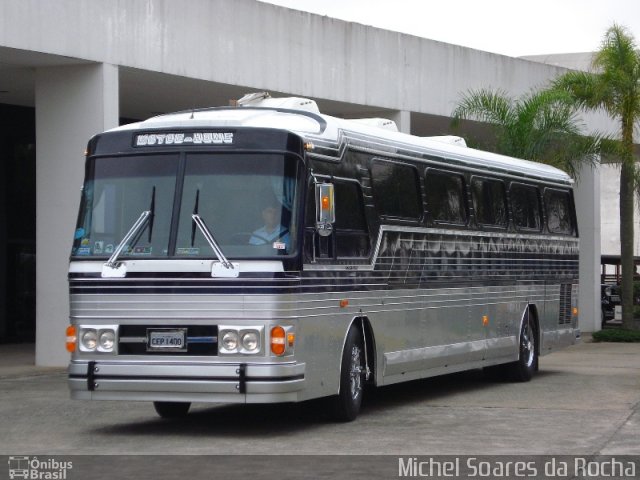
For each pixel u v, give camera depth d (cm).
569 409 1477
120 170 1245
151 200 1223
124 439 1213
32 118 2859
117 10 2022
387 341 1439
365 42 2547
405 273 1491
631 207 3075
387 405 1528
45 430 1289
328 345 1281
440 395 1661
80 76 2028
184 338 1188
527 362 1892
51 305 2069
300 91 2381
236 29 2233
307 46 2395
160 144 1237
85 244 1241
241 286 1177
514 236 1859
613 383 1852
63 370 2014
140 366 1195
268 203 1198
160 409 1379
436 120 2878
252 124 1234
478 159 1756
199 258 1190
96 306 1220
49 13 1912
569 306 2105
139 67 2056
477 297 1716
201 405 1535
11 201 2881
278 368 1173
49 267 2067
